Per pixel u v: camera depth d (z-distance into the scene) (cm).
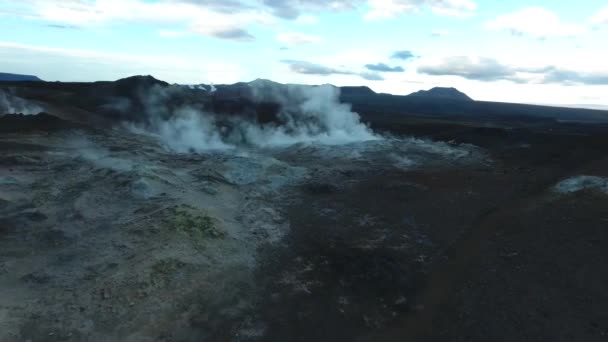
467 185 2442
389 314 1358
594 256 1511
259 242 1759
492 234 1809
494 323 1258
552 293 1355
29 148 2698
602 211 1838
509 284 1432
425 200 2219
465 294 1415
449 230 1892
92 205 1898
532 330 1211
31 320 1162
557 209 1950
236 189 2352
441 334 1243
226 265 1524
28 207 1822
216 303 1335
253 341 1213
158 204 1955
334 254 1688
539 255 1574
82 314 1197
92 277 1363
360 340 1238
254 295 1419
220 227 1766
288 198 2280
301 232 1881
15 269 1400
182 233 1647
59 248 1557
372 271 1575
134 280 1330
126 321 1191
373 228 1922
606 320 1207
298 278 1525
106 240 1605
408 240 1811
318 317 1329
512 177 2562
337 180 2564
